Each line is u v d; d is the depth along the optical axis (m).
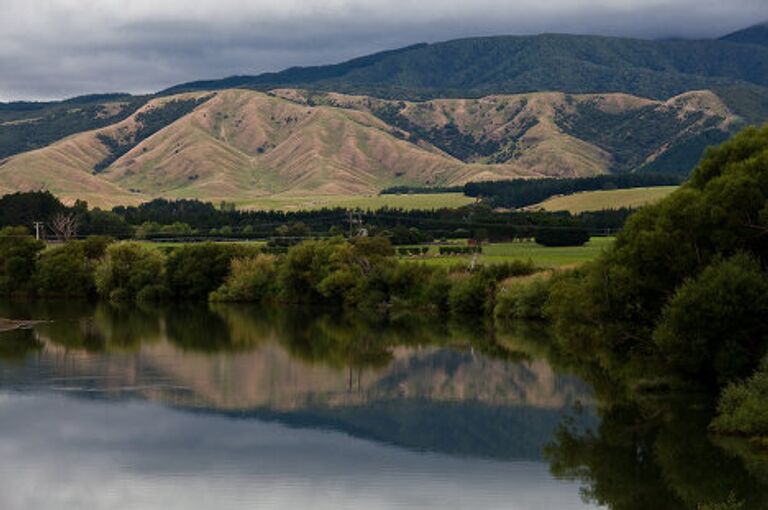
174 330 164.12
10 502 67.88
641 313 104.75
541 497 67.69
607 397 99.56
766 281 87.25
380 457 78.94
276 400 102.44
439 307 190.25
